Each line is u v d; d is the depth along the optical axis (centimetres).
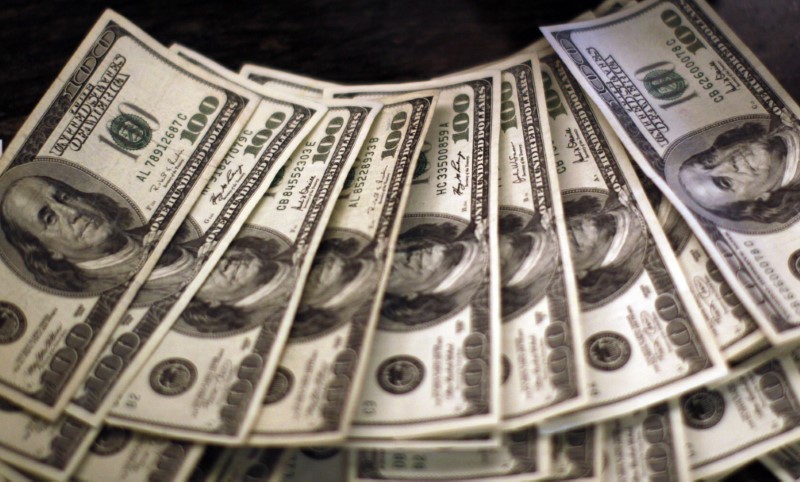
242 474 75
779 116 91
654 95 94
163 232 85
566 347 77
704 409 78
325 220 85
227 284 82
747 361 79
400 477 75
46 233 84
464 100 95
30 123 89
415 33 108
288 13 108
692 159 89
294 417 74
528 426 76
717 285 82
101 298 81
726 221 84
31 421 75
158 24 106
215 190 89
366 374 77
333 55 106
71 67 93
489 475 75
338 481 76
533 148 91
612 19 100
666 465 75
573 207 88
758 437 77
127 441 75
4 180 86
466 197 87
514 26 108
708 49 96
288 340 78
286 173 90
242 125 93
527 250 84
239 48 105
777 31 103
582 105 96
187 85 95
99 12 105
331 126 93
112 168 89
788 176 86
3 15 103
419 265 83
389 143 92
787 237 82
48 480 73
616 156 91
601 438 76
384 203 86
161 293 81
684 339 78
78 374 77
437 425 74
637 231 85
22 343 78
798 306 78
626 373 77
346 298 80
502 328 79
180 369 77
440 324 79
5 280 80
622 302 81
